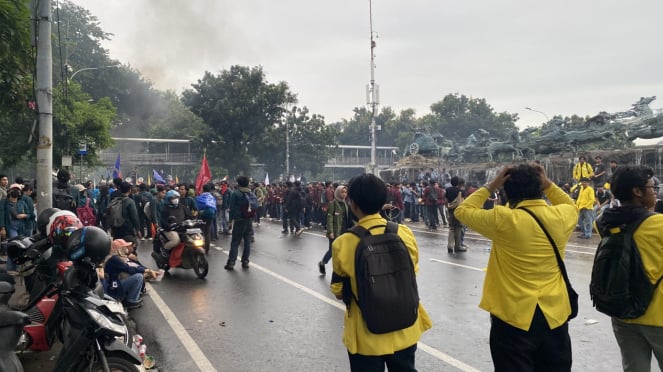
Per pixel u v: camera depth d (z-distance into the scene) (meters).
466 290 7.84
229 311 6.77
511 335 2.81
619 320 3.11
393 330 2.65
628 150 23.33
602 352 5.00
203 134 53.75
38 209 8.67
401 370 2.82
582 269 9.40
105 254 4.01
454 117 93.12
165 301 7.35
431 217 18.19
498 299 2.89
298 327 6.01
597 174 17.67
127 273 6.86
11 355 3.23
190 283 8.62
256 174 80.56
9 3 7.60
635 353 3.05
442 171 34.47
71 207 9.73
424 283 8.37
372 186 2.85
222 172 54.00
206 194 12.44
